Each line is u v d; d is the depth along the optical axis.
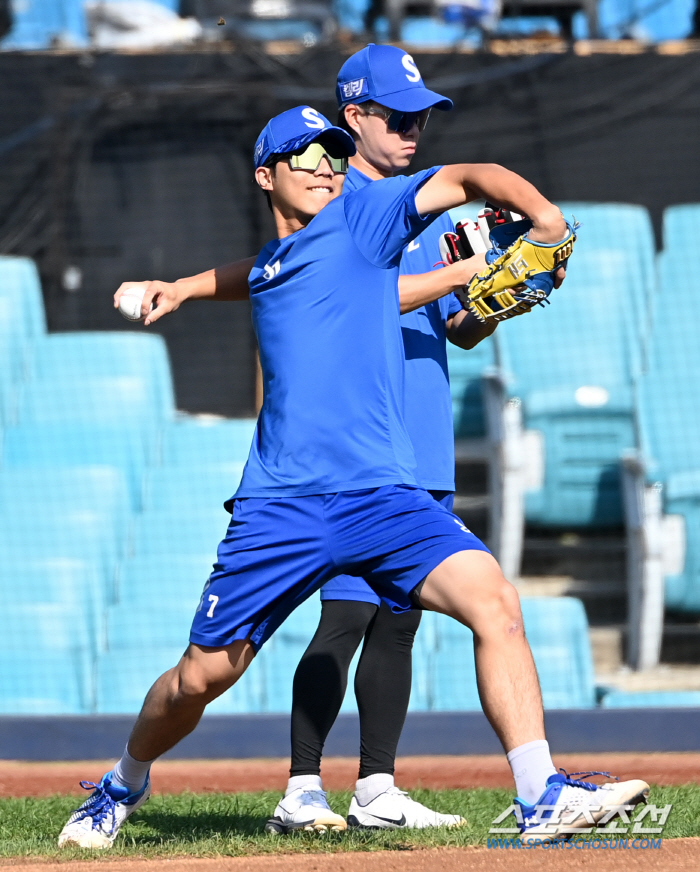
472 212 29.12
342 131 8.94
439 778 17.00
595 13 30.33
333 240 8.66
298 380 8.62
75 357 27.81
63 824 11.66
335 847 9.71
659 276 28.77
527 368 28.36
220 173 29.09
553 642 23.14
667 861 8.20
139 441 26.84
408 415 11.02
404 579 8.37
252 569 8.59
